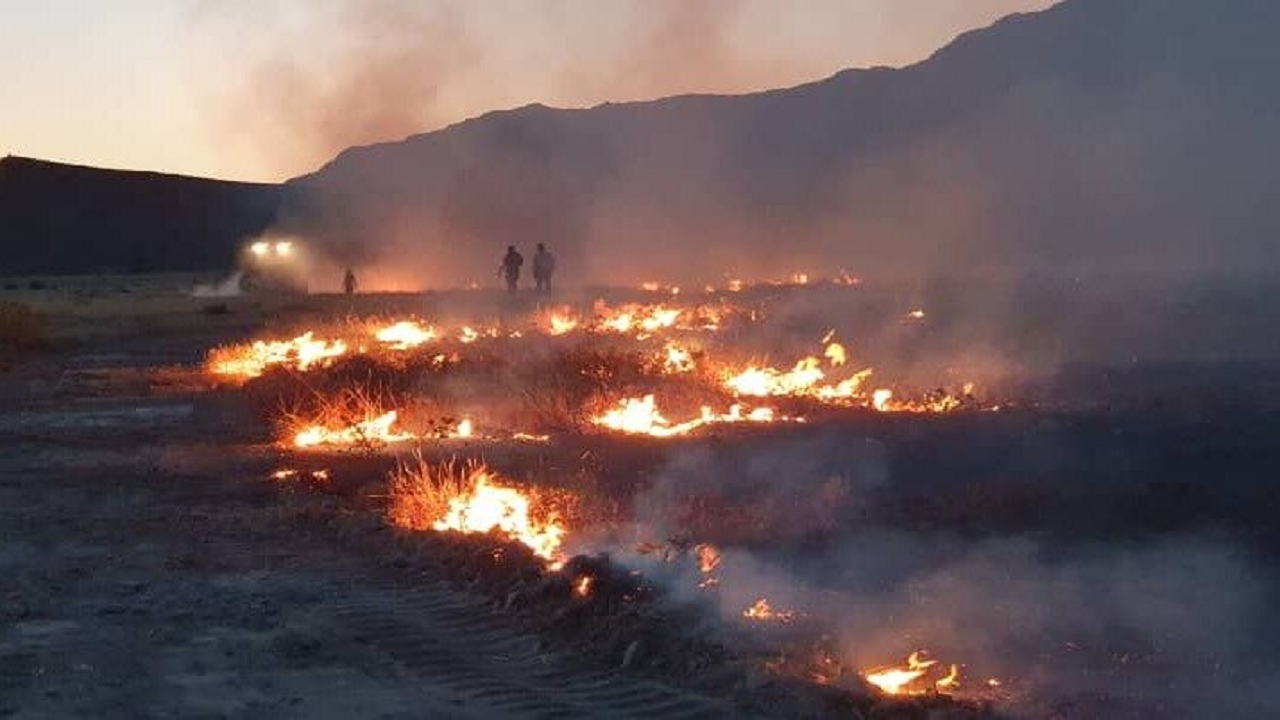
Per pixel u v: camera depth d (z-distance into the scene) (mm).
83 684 9898
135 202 169750
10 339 43875
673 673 10047
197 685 9906
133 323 54719
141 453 21844
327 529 15648
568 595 11875
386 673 10227
